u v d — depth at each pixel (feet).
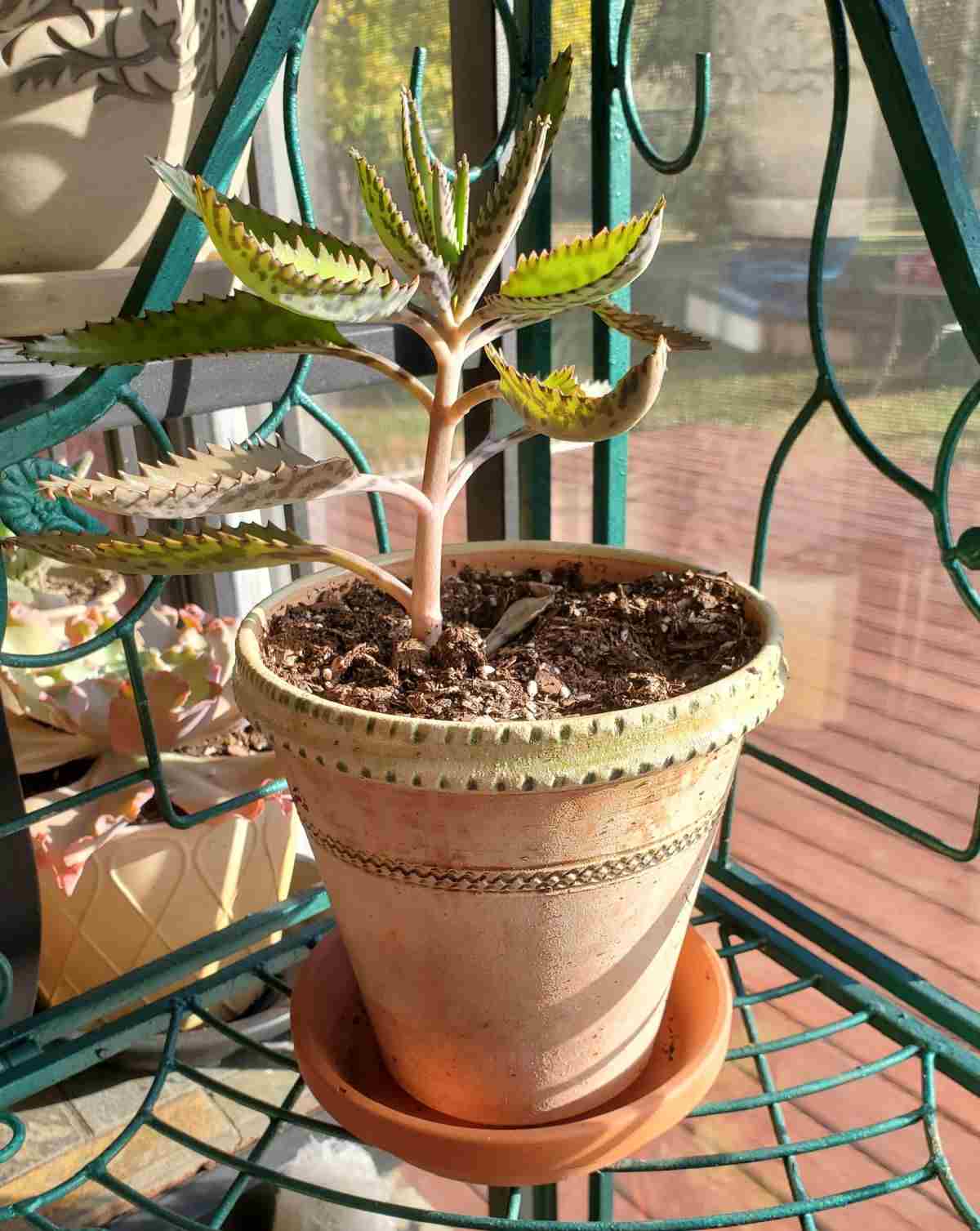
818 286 1.91
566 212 2.92
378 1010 1.52
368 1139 1.48
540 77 2.12
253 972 1.97
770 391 2.72
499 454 2.55
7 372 1.82
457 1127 1.44
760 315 2.67
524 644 1.54
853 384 2.57
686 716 1.21
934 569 2.53
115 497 1.20
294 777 1.38
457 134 2.40
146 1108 1.65
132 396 1.73
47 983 2.53
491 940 1.32
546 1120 1.51
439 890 1.29
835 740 2.89
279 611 1.65
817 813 3.01
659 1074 1.60
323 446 3.85
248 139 1.61
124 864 2.35
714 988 1.69
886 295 2.44
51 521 1.72
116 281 2.05
